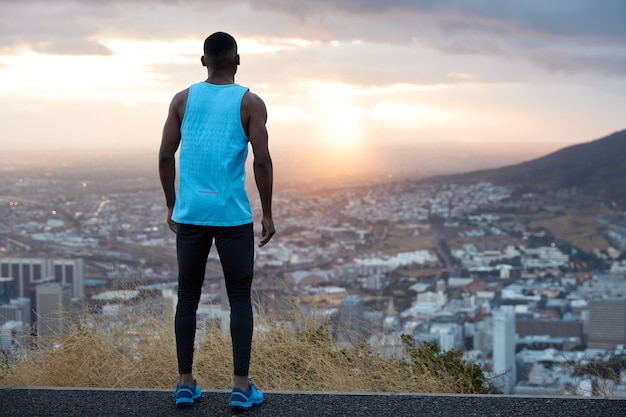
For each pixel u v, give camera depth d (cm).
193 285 311
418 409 302
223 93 302
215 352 444
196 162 299
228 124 298
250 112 298
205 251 307
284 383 422
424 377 426
